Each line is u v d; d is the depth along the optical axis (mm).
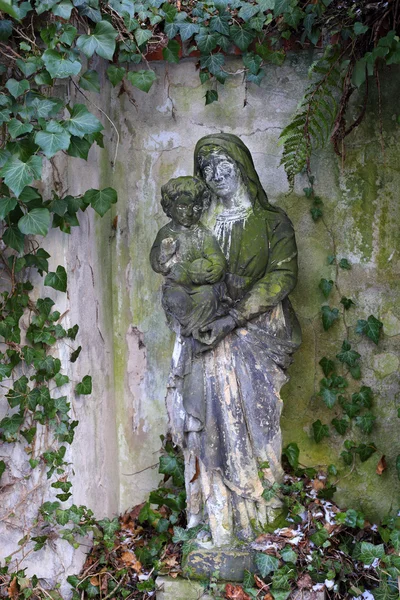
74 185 4031
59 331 3943
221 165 3783
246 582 3715
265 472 3785
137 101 4445
